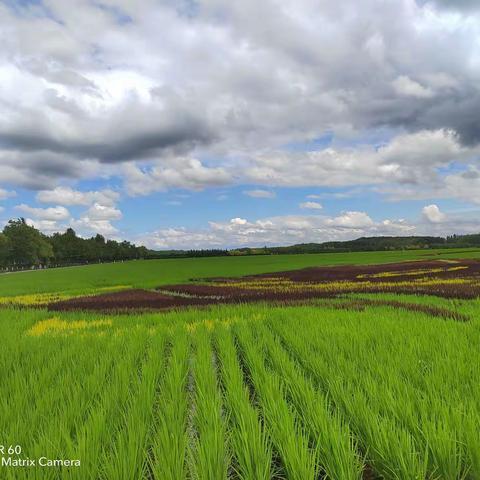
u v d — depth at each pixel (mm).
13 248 113375
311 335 9742
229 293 27312
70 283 44938
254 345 8930
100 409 5020
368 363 6844
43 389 6105
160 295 28188
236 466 4234
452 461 3738
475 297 18375
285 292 25062
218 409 5141
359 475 3852
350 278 37000
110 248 176125
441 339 8664
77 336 11500
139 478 3721
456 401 4852
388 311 14430
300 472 3658
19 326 14203
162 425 4547
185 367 7562
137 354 8578
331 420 4484
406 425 4461
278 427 4527
